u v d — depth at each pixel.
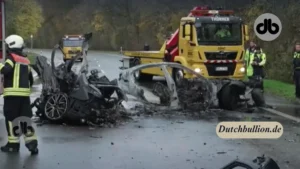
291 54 22.12
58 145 8.77
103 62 37.31
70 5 75.62
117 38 66.31
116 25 67.56
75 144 8.88
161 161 7.70
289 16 23.48
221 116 12.38
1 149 8.23
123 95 12.12
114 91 12.07
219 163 7.61
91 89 10.98
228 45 18.56
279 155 8.23
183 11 57.41
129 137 9.62
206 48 18.30
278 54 23.83
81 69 11.78
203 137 9.72
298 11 23.09
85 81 10.96
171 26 57.25
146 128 10.65
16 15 44.53
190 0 57.09
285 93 17.53
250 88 14.91
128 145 8.88
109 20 68.69
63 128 10.48
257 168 5.37
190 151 8.45
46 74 11.38
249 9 30.59
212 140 9.43
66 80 11.15
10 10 42.06
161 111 12.88
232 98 13.41
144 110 12.88
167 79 13.18
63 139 9.32
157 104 12.98
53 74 11.32
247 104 13.92
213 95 13.37
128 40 65.31
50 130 10.23
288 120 11.80
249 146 8.94
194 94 13.32
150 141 9.26
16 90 8.08
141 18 64.06
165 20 60.31
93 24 69.81
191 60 18.41
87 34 12.00
